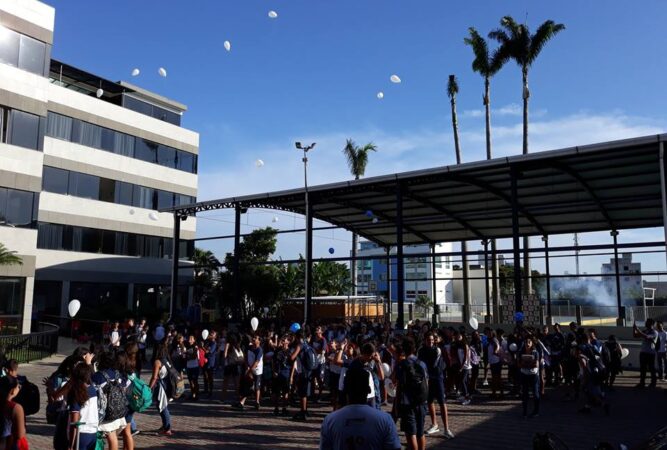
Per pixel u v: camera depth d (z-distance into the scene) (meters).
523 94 36.09
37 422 10.27
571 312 27.48
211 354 14.27
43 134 27.09
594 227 26.11
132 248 38.75
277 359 11.78
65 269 34.19
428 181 20.06
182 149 43.16
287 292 39.25
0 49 25.36
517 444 8.88
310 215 23.14
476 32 37.22
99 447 6.37
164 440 9.06
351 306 31.80
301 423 10.65
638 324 24.75
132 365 7.47
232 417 11.24
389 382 8.98
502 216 25.25
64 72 36.88
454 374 13.10
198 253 43.44
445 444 8.88
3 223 25.22
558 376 15.27
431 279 29.56
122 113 38.59
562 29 35.38
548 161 17.44
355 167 47.94
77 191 35.31
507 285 57.78
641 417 11.02
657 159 17.17
